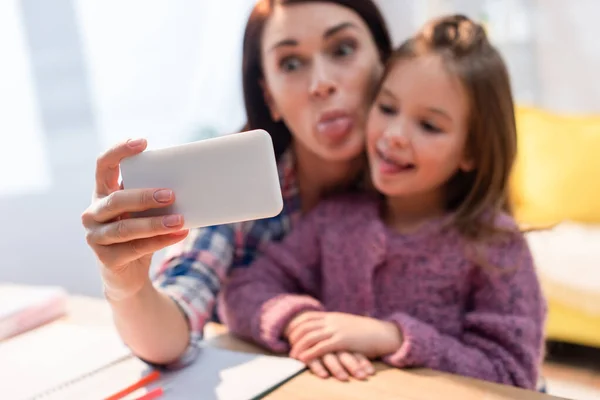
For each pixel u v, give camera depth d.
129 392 0.51
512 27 1.98
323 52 0.71
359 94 0.72
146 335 0.55
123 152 0.47
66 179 1.63
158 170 0.46
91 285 1.68
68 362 0.58
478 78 0.68
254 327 0.63
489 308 0.66
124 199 0.46
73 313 0.75
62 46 1.59
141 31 1.69
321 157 0.78
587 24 1.91
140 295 0.55
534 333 0.63
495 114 0.70
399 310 0.70
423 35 0.73
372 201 0.77
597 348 1.49
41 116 1.59
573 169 1.64
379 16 0.77
